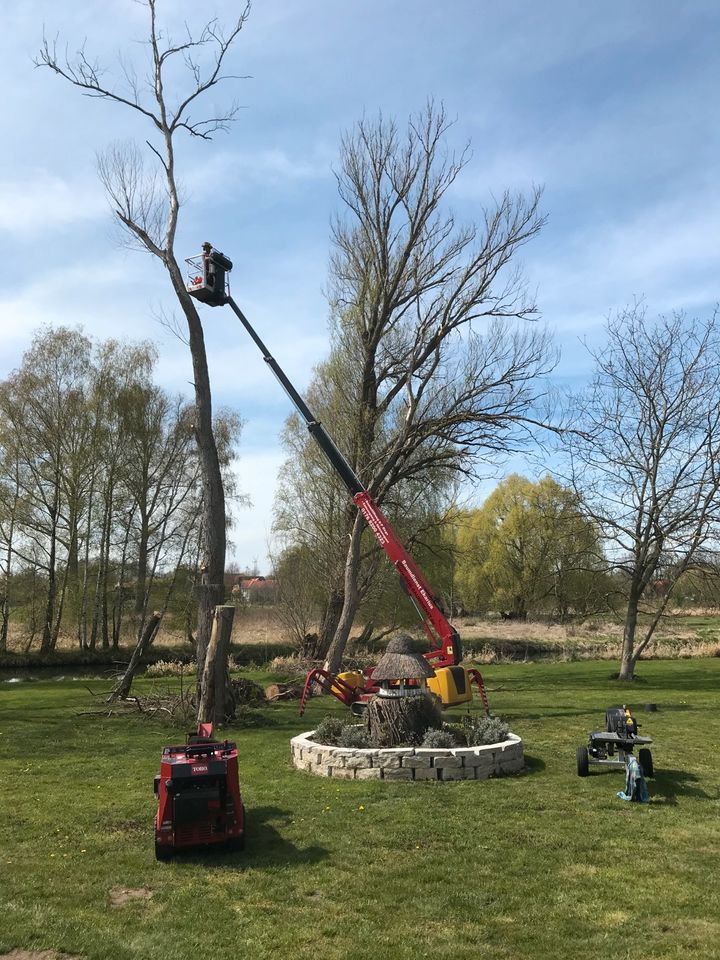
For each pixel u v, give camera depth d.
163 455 43.03
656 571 25.77
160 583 41.81
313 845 7.25
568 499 25.88
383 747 10.67
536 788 9.38
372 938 5.19
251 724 15.54
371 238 24.95
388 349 26.45
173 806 6.92
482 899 5.87
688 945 5.00
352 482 17.52
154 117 17.66
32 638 40.16
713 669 27.73
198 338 16.95
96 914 5.66
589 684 23.38
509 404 23.73
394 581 31.59
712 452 23.44
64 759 11.98
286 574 32.16
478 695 20.33
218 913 5.65
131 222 17.42
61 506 40.59
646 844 7.18
